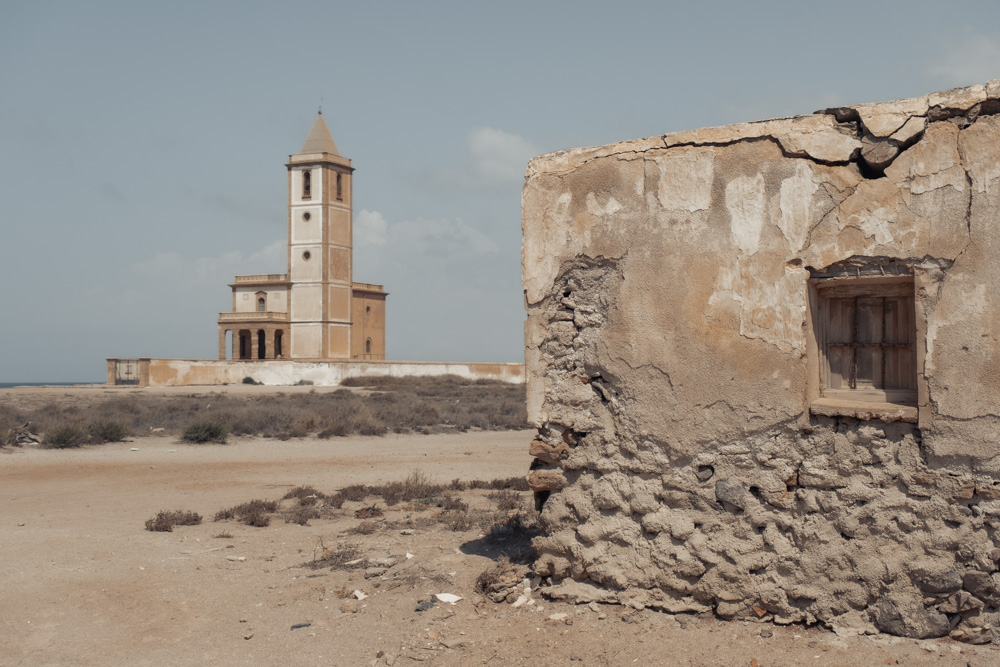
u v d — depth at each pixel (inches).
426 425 945.5
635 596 229.0
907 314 215.6
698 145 226.4
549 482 247.6
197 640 223.6
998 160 191.0
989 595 190.2
